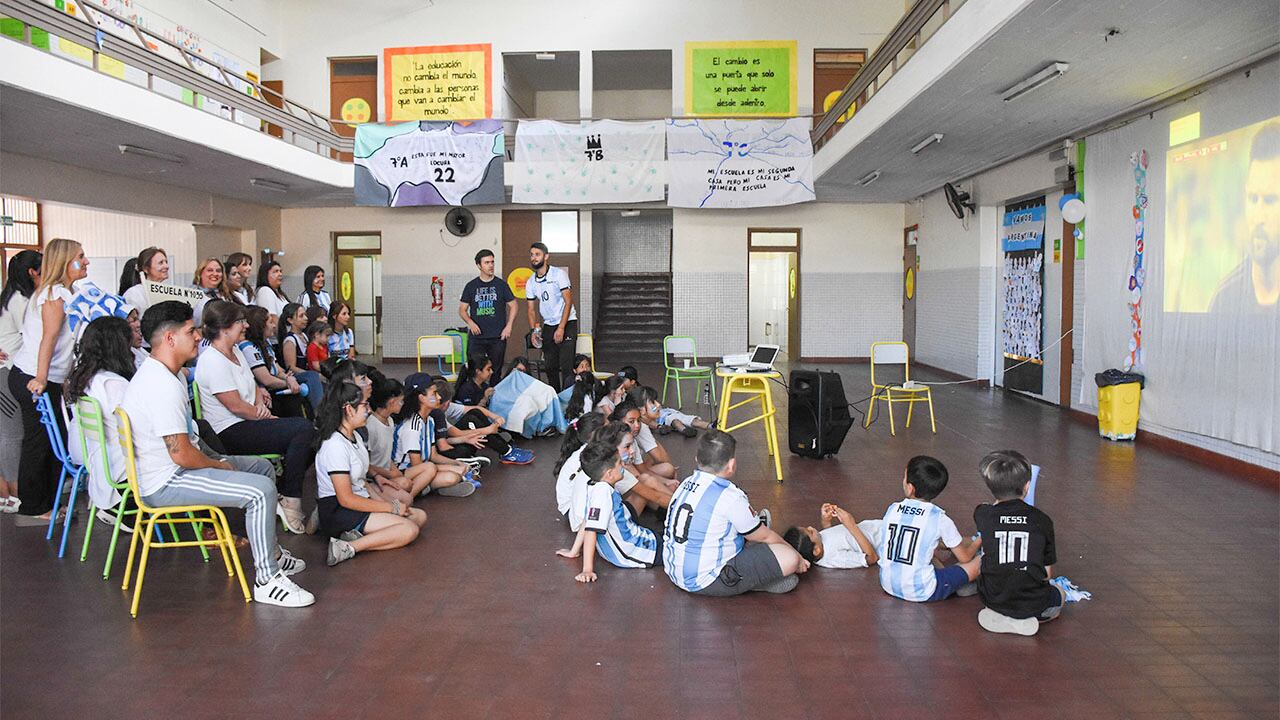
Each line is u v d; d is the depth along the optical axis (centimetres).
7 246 1305
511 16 1425
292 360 632
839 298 1514
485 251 828
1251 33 535
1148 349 749
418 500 558
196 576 409
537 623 352
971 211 1174
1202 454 672
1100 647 328
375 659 318
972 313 1176
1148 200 748
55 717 274
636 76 1647
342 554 427
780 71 1406
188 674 305
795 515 518
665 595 385
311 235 1544
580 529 444
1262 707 282
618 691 293
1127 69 619
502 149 1299
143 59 819
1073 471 634
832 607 369
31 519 490
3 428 506
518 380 775
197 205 1294
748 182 1297
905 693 291
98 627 347
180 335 368
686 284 1512
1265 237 593
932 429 804
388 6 1440
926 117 790
